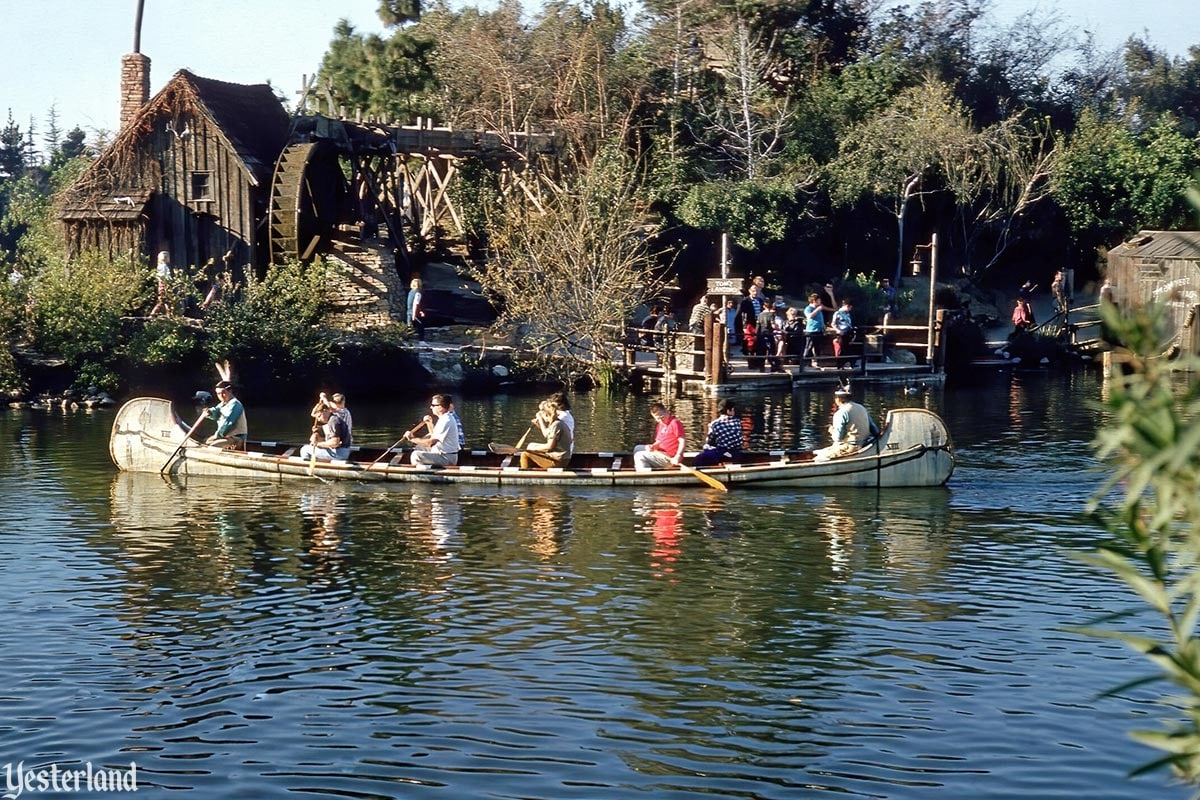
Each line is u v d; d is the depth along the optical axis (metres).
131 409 20.64
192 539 16.05
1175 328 39.31
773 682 11.02
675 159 42.62
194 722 10.19
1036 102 52.81
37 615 12.90
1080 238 48.16
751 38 48.19
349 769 9.30
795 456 19.86
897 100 46.91
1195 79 71.81
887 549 15.54
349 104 47.94
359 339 31.81
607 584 14.02
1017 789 8.94
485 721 10.19
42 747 9.70
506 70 43.91
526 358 33.38
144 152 35.91
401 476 19.69
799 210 43.09
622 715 10.32
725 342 32.31
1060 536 16.17
